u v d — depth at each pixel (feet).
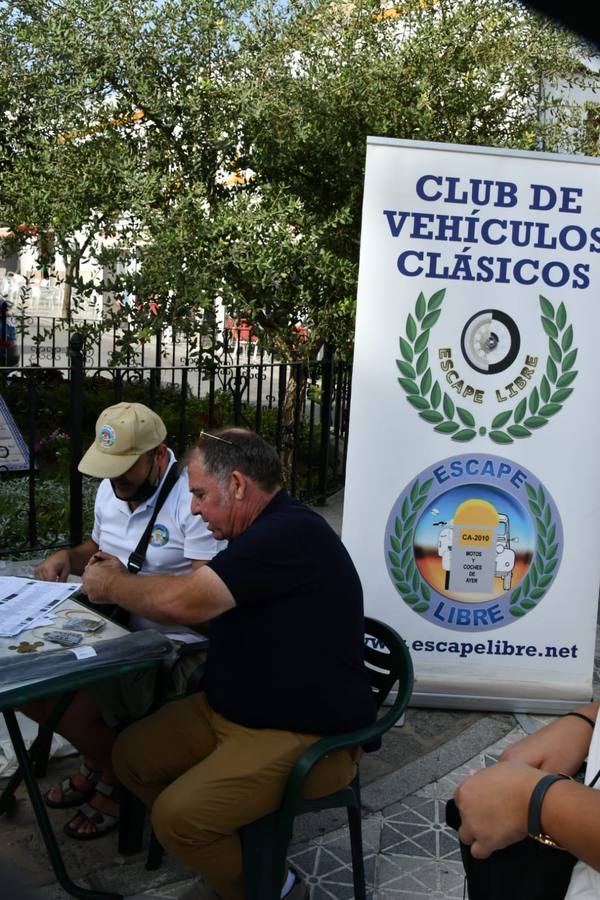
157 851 8.54
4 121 20.06
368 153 10.64
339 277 18.61
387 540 11.37
